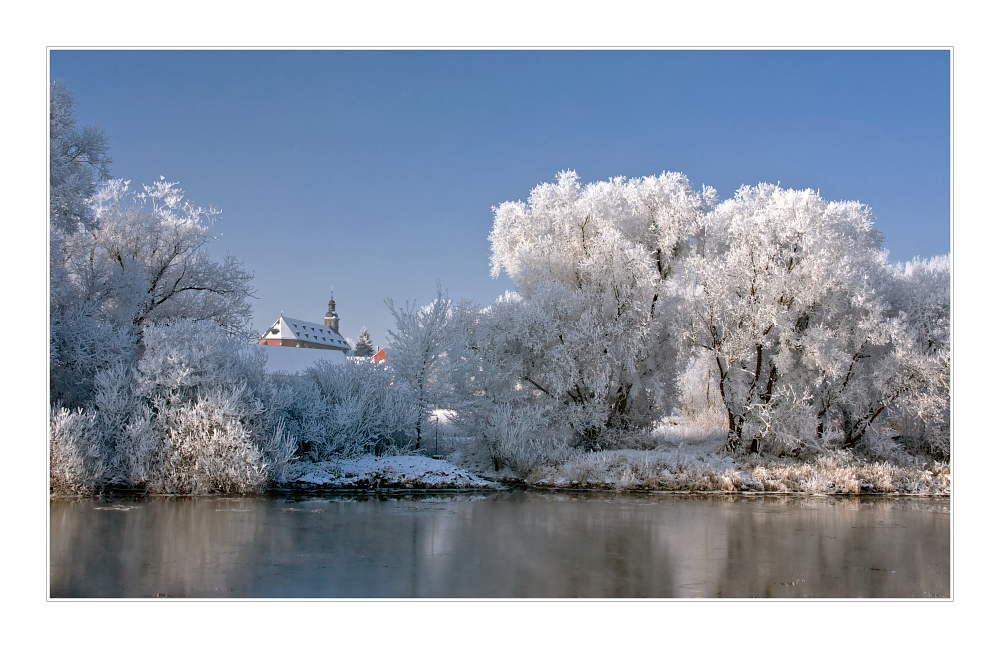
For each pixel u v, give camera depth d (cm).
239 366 1891
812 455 2300
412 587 885
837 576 997
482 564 1024
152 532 1207
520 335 2336
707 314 2325
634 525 1405
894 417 2452
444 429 2478
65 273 2192
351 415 2047
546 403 2328
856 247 2528
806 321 2370
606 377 2261
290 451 1797
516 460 2127
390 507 1580
